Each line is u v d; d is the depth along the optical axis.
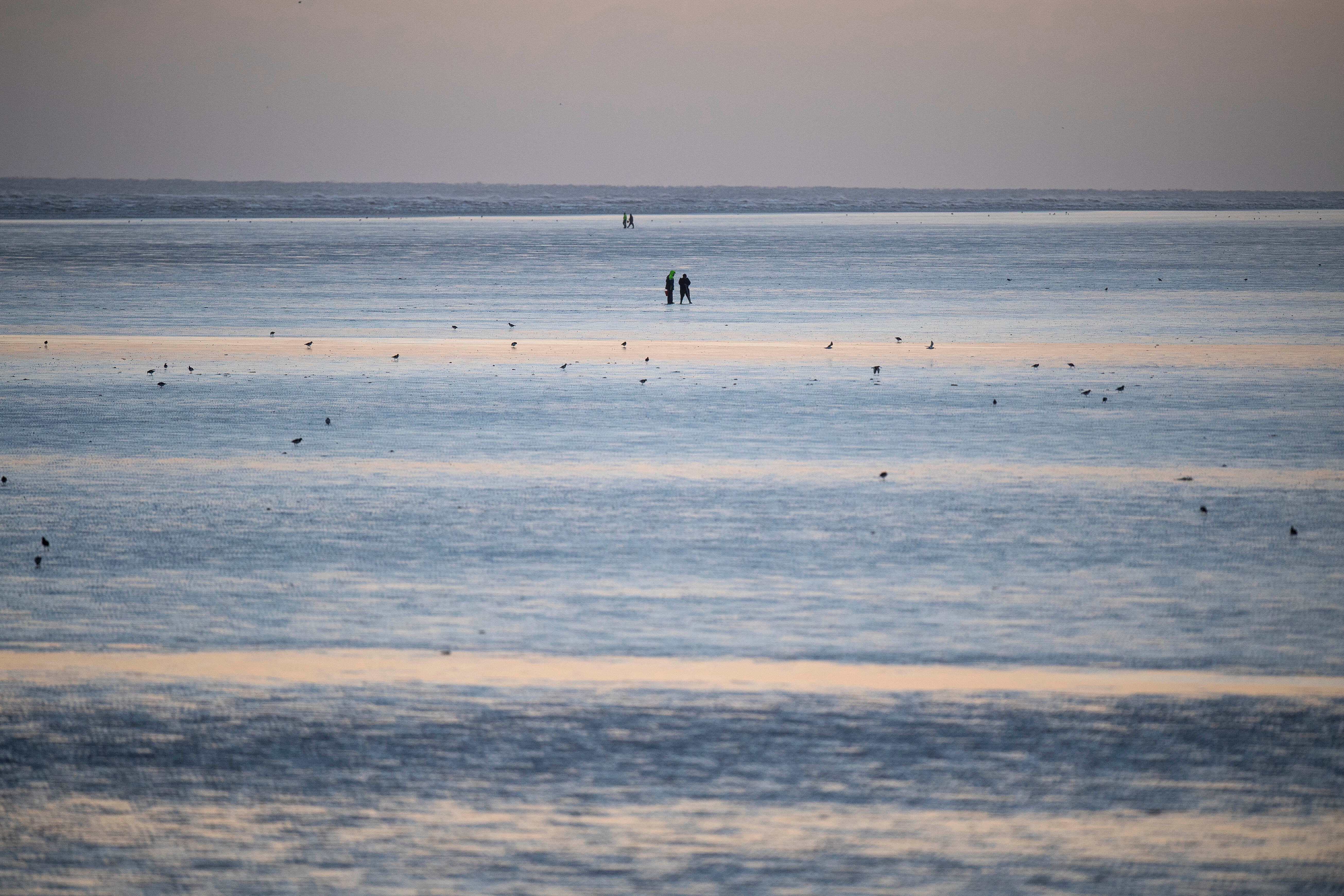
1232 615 50.12
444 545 61.34
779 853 32.22
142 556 59.41
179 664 45.25
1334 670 44.25
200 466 80.75
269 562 58.28
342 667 44.84
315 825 33.81
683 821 33.84
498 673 44.22
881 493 72.50
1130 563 57.59
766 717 40.34
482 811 34.47
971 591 53.44
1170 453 83.94
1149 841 32.69
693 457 83.62
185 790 35.84
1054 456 83.19
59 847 32.81
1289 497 70.81
